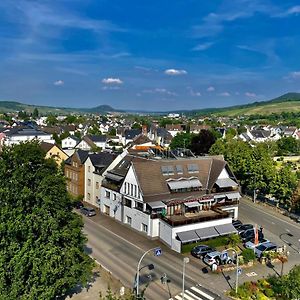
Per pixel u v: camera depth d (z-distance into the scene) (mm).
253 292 41719
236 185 66375
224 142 116062
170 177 63438
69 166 83625
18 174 33250
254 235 59156
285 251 54344
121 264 48406
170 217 57781
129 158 71125
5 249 31156
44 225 32812
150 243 56500
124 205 64500
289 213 73000
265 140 198500
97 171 75562
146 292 41188
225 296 40938
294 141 180750
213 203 64812
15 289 30375
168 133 191875
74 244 35844
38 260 31344
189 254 52688
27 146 35594
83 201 80000
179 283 43750
